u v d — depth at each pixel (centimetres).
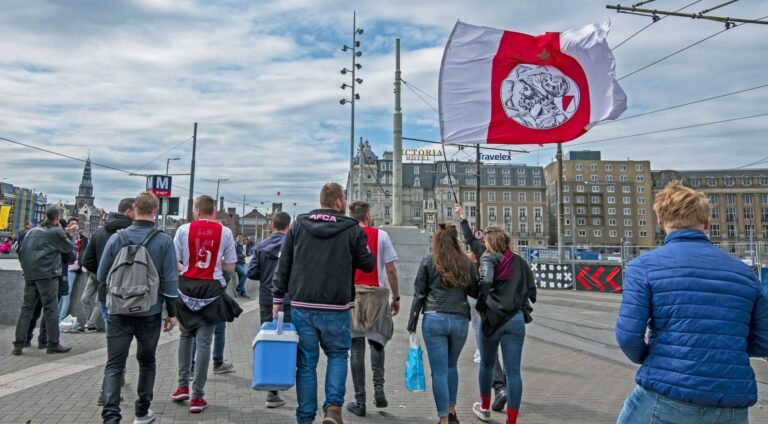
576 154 11950
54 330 733
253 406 523
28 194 14438
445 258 470
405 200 9981
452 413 485
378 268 550
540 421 515
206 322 516
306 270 410
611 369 749
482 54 945
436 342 470
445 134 940
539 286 2531
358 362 527
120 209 573
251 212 10700
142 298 434
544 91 936
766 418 538
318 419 506
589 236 11506
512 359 486
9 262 1345
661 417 248
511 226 10544
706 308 245
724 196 11644
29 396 528
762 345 251
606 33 934
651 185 11838
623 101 927
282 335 394
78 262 965
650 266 262
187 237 523
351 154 3192
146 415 459
